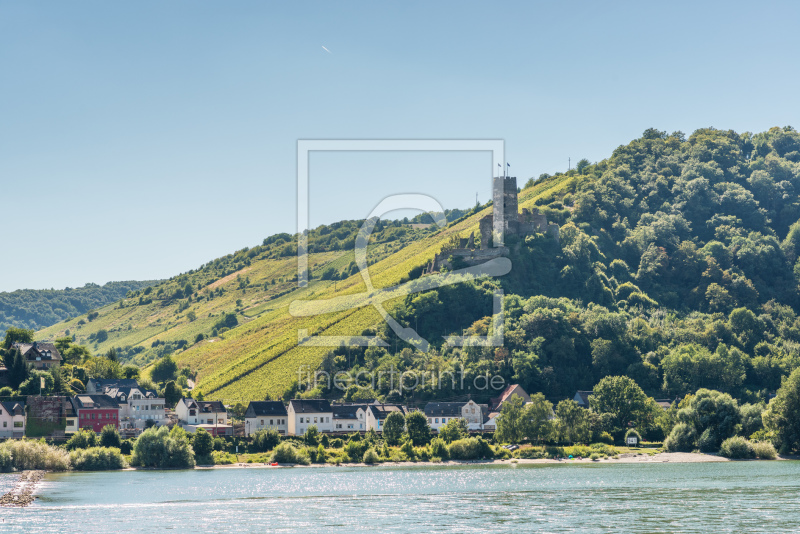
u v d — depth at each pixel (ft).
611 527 381.40
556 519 401.08
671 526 382.22
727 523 387.55
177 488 509.35
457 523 394.11
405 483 533.55
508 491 492.54
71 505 443.73
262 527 387.96
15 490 488.85
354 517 411.13
